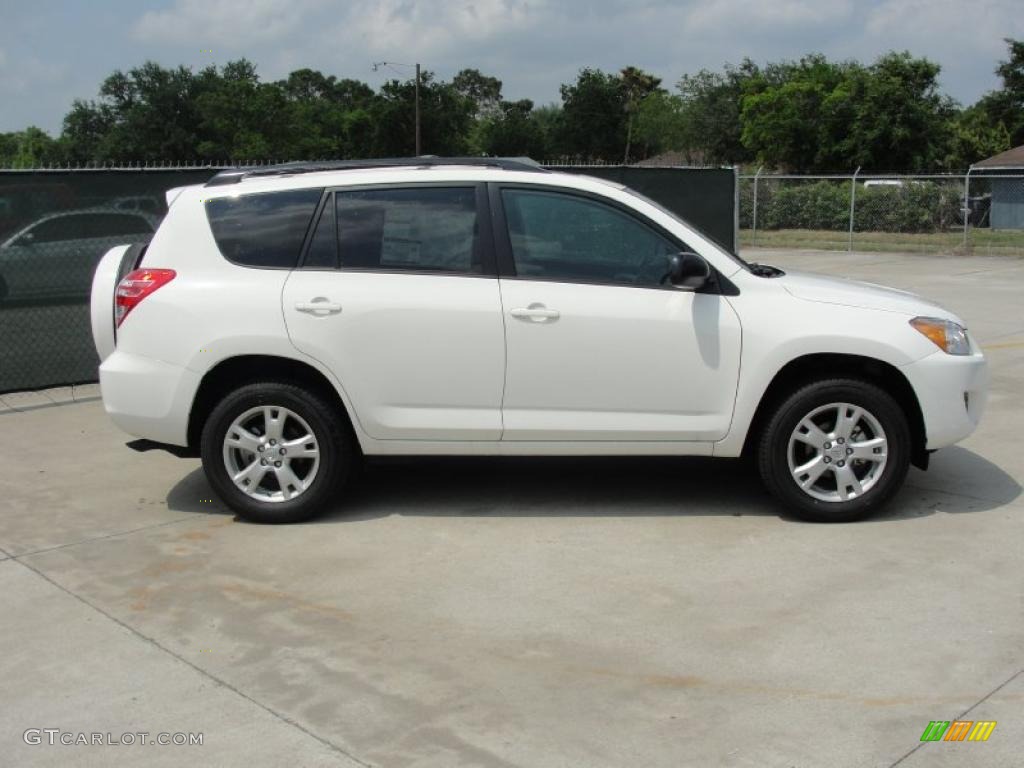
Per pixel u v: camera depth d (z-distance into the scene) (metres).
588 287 5.43
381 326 5.42
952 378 5.41
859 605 4.46
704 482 6.25
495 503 5.94
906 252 24.25
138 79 57.97
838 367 5.52
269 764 3.38
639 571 4.90
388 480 6.40
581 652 4.10
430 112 69.62
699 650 4.09
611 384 5.43
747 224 30.83
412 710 3.69
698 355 5.39
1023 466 6.50
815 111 50.75
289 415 5.57
